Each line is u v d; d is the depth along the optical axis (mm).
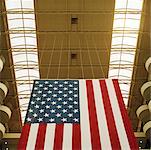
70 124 9867
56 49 17625
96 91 11906
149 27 16688
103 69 18906
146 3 15750
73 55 17922
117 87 12234
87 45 17391
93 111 10586
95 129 9602
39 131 9523
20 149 8781
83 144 8922
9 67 18672
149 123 15734
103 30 16719
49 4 15453
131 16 16406
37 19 16156
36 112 10492
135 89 20297
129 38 17484
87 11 15734
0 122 16688
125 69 19266
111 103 11117
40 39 17141
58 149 8742
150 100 15523
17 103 21234
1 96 16000
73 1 15281
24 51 18078
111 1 15414
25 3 15727
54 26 16438
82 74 19156
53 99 11266
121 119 10172
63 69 18859
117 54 18359
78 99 11297
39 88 12000
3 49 17641
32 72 19391
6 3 15742
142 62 18531
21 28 16922
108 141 9062
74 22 16141
